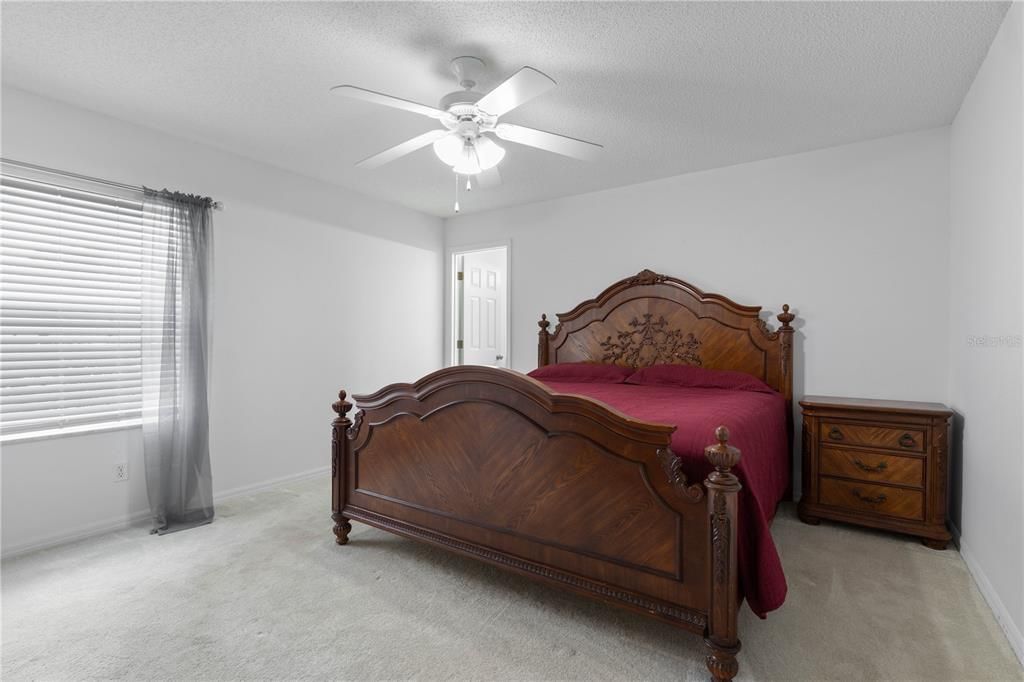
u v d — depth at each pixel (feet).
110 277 9.30
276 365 11.96
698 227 12.27
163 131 9.93
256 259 11.55
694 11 6.22
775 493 8.38
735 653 4.97
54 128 8.61
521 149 10.82
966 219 8.32
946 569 7.68
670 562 5.47
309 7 6.20
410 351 15.52
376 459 8.37
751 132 9.91
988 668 5.37
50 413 8.62
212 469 10.78
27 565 7.82
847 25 6.48
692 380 11.36
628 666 5.44
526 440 6.58
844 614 6.42
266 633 6.04
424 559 8.09
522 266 15.16
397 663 5.49
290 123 9.59
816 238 10.86
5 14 6.33
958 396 8.85
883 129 9.77
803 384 10.97
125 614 6.44
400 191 13.83
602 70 7.59
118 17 6.41
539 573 6.38
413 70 7.63
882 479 8.96
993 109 6.82
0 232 8.11
